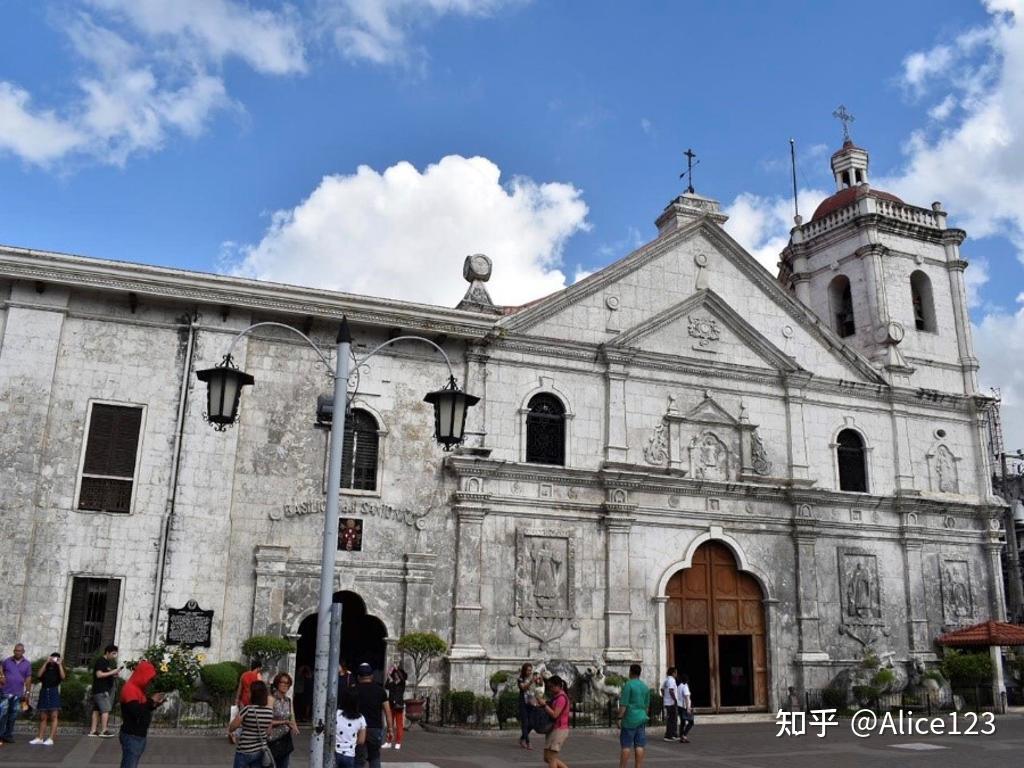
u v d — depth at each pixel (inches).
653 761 767.1
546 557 1079.0
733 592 1190.3
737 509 1206.9
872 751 845.2
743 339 1270.9
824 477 1280.8
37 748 706.2
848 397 1332.4
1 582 876.6
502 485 1079.0
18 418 918.4
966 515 1363.2
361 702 543.2
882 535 1293.1
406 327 1064.2
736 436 1234.0
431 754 766.5
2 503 894.4
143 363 978.1
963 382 1459.2
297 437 1011.3
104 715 786.8
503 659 1026.1
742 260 1306.6
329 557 495.8
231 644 936.9
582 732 945.5
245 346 1013.8
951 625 1296.8
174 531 941.8
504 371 1121.4
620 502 1123.9
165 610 920.3
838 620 1226.6
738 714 1144.2
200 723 848.3
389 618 998.4
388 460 1039.0
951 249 1524.4
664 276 1246.9
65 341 959.6
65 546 909.8
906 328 1448.1
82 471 932.6
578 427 1141.7
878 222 1469.0
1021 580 1931.6
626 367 1182.3
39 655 878.4
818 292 1549.0
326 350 1045.8
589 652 1074.1
